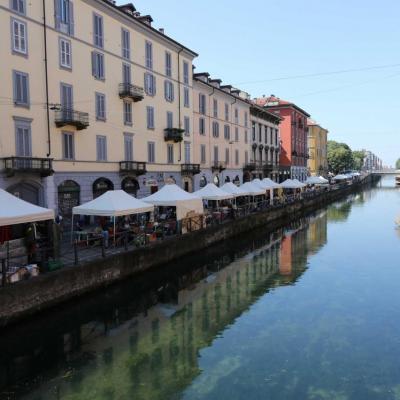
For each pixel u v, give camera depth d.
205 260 24.17
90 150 26.19
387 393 9.64
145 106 31.58
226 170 46.19
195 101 39.44
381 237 31.34
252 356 11.52
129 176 29.66
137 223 21.62
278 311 15.13
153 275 19.00
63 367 10.93
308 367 10.91
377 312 15.00
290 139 69.25
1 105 20.22
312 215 47.41
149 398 9.39
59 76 23.66
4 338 11.84
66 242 20.14
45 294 13.15
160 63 33.44
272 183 41.84
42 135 22.64
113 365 11.01
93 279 15.22
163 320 14.36
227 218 30.64
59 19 23.59
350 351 11.84
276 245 28.81
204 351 11.81
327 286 18.34
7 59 20.52
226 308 15.49
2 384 10.05
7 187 20.67
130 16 29.00
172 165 35.34
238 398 9.40
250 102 52.06
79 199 25.50
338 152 109.31
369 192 88.81
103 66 27.09
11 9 20.66
